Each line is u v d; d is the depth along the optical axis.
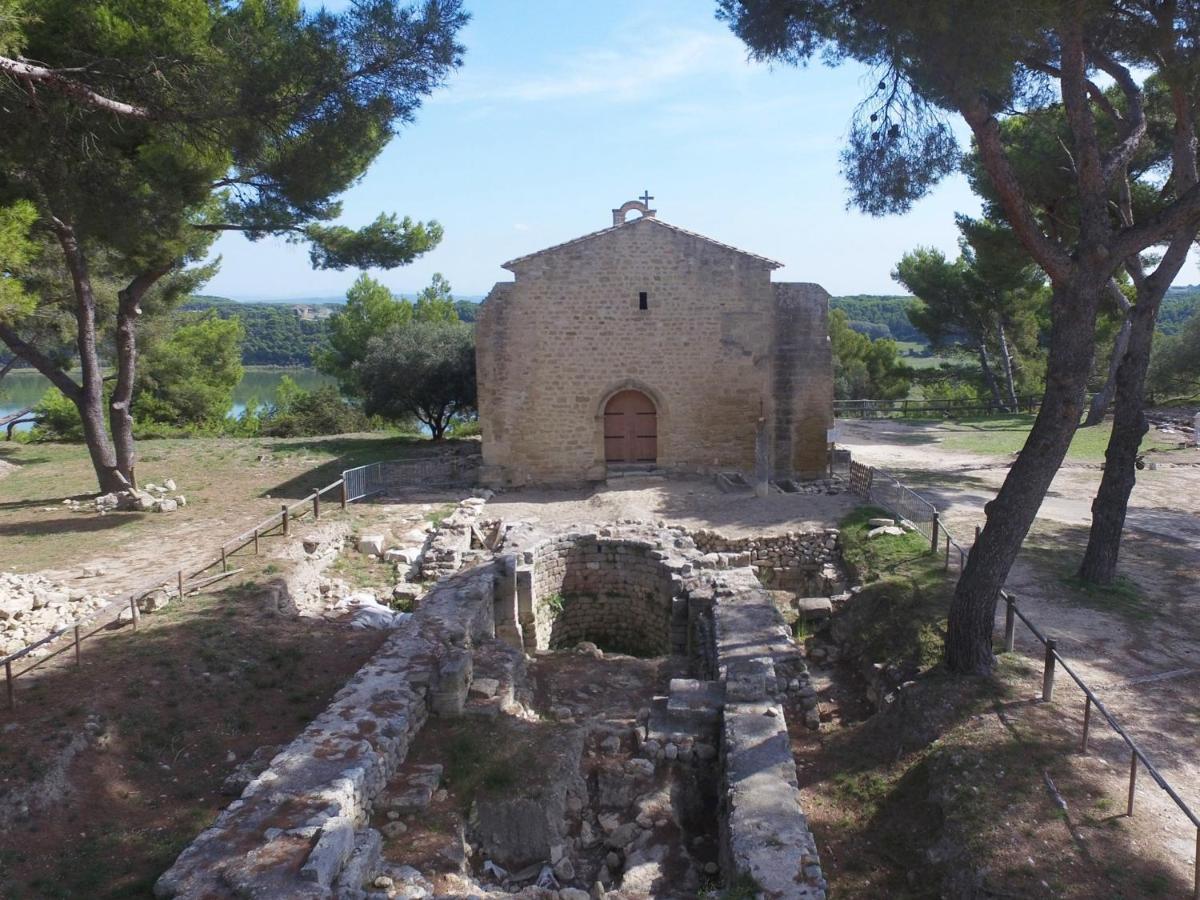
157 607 13.93
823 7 11.56
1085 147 10.69
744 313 25.52
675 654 15.18
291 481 26.39
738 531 19.61
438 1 12.47
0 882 7.35
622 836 9.35
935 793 9.05
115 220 16.20
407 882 7.68
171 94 12.77
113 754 9.52
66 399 42.19
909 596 14.38
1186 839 7.98
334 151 14.16
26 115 12.48
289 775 8.45
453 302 57.84
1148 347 14.60
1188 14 11.66
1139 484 24.52
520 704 12.06
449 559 18.41
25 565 16.64
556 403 25.84
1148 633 12.96
